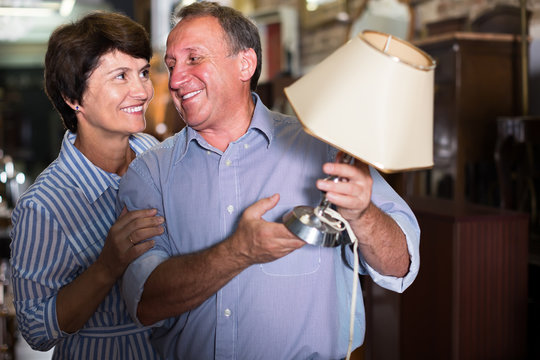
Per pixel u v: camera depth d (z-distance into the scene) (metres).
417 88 0.95
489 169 3.83
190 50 1.24
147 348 1.54
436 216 2.36
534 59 3.67
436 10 4.41
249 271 1.28
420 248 2.45
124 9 10.69
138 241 1.29
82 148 1.58
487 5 3.97
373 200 1.26
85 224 1.50
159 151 1.39
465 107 3.68
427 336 2.42
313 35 6.02
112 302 1.50
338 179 1.04
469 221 2.28
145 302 1.26
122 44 1.45
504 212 2.38
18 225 1.42
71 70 1.45
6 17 10.36
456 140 3.69
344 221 1.06
